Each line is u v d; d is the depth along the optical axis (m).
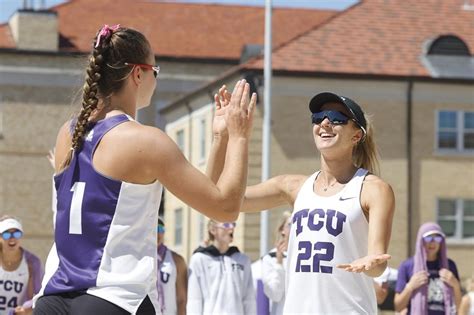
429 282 22.06
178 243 84.50
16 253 20.52
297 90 74.88
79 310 8.39
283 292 21.52
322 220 11.54
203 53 107.44
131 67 8.88
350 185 11.59
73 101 9.41
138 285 8.46
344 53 77.88
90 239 8.51
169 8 114.25
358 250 11.51
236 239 70.44
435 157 76.69
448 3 86.06
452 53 79.31
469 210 76.81
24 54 97.50
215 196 8.63
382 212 11.30
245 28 112.50
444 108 77.19
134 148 8.52
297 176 12.22
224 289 21.72
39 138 97.88
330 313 11.44
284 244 21.53
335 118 11.70
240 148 8.95
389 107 76.62
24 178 97.38
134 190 8.55
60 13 110.12
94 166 8.60
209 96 77.44
